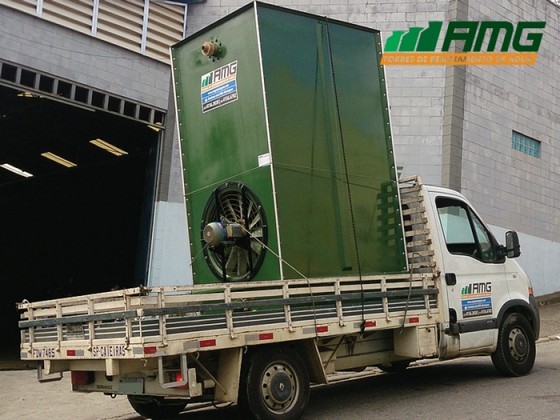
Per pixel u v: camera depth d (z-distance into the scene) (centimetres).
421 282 791
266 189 707
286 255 691
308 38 760
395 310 747
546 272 2164
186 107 833
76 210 2711
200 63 812
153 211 1706
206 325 588
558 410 677
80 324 626
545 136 2208
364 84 809
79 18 1539
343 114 777
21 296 2856
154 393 613
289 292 655
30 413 840
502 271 901
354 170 775
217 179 779
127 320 560
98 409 849
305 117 739
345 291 700
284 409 643
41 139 2036
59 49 1500
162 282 1684
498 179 2003
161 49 1706
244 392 620
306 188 725
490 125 1988
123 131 1870
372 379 963
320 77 763
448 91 1875
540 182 2172
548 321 1653
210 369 629
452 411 697
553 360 1061
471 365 1047
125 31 1631
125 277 2536
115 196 2484
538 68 2200
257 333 620
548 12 2250
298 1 1873
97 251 2702
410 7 1892
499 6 2034
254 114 723
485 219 1939
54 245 2886
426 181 1848
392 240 801
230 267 765
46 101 1641
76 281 2761
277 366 648
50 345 660
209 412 784
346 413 711
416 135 1864
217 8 1786
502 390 801
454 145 1859
